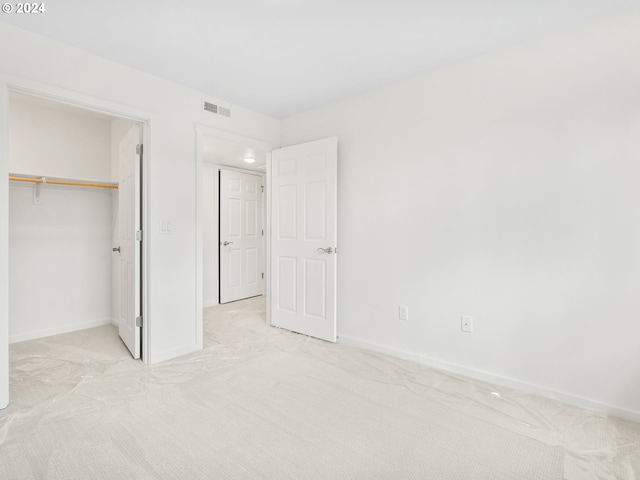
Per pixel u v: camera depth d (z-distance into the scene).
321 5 1.84
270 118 3.61
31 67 2.06
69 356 2.80
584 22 2.00
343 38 2.16
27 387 2.26
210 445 1.67
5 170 1.95
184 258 2.87
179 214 2.83
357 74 2.66
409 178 2.73
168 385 2.31
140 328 2.74
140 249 2.72
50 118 3.35
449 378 2.44
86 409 1.99
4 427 1.80
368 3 1.82
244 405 2.05
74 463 1.54
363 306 3.04
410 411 2.00
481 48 2.29
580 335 2.05
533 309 2.21
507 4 1.83
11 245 3.12
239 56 2.38
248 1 1.80
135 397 2.14
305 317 3.37
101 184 3.40
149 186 2.64
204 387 2.28
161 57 2.39
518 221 2.25
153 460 1.56
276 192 3.59
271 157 3.62
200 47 2.27
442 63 2.49
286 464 1.55
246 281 5.29
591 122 1.99
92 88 2.32
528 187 2.21
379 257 2.93
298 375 2.48
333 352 2.94
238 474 1.48
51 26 2.02
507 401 2.12
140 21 1.98
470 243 2.45
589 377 2.03
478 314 2.43
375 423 1.87
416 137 2.69
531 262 2.21
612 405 1.96
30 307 3.23
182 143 2.84
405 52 2.33
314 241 3.26
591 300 2.02
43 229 3.31
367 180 2.99
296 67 2.55
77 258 3.54
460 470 1.51
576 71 2.03
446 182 2.54
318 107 3.33
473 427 1.84
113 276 3.75
